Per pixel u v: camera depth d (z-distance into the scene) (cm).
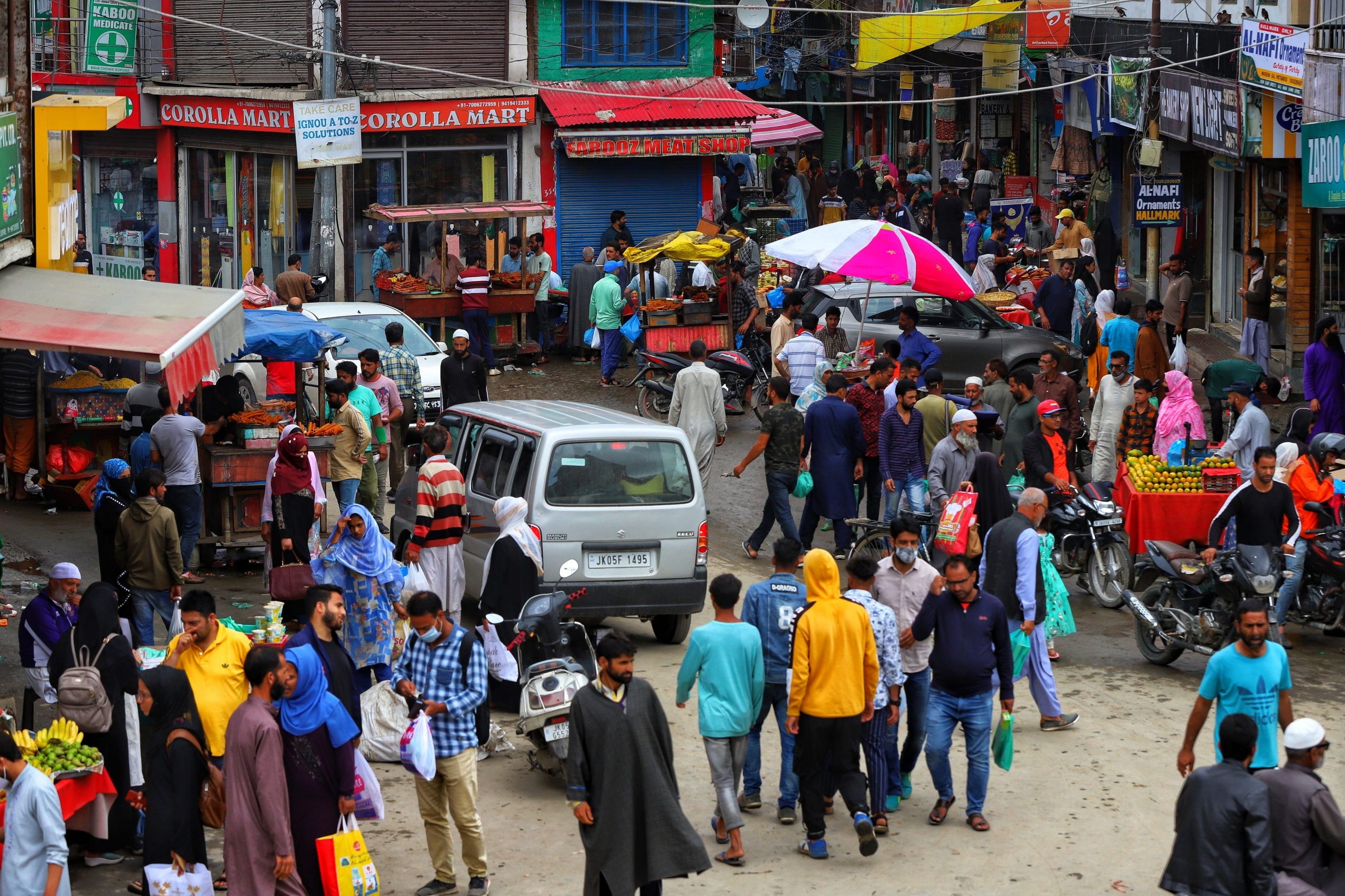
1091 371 3897
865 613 1581
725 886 1528
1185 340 4722
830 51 7481
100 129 2547
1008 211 6241
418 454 2617
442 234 4641
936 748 1675
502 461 2316
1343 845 1266
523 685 1925
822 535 3109
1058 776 1839
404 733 1808
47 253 2564
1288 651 2397
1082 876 1555
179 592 2180
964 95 7488
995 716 2066
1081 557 2686
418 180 5197
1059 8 5162
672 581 2227
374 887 1385
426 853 1644
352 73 5069
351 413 2720
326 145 4178
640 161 5294
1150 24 5147
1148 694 2166
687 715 2052
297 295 3916
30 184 2544
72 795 1517
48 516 3061
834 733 1563
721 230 4944
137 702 1556
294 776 1377
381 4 5084
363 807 1493
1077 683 2217
